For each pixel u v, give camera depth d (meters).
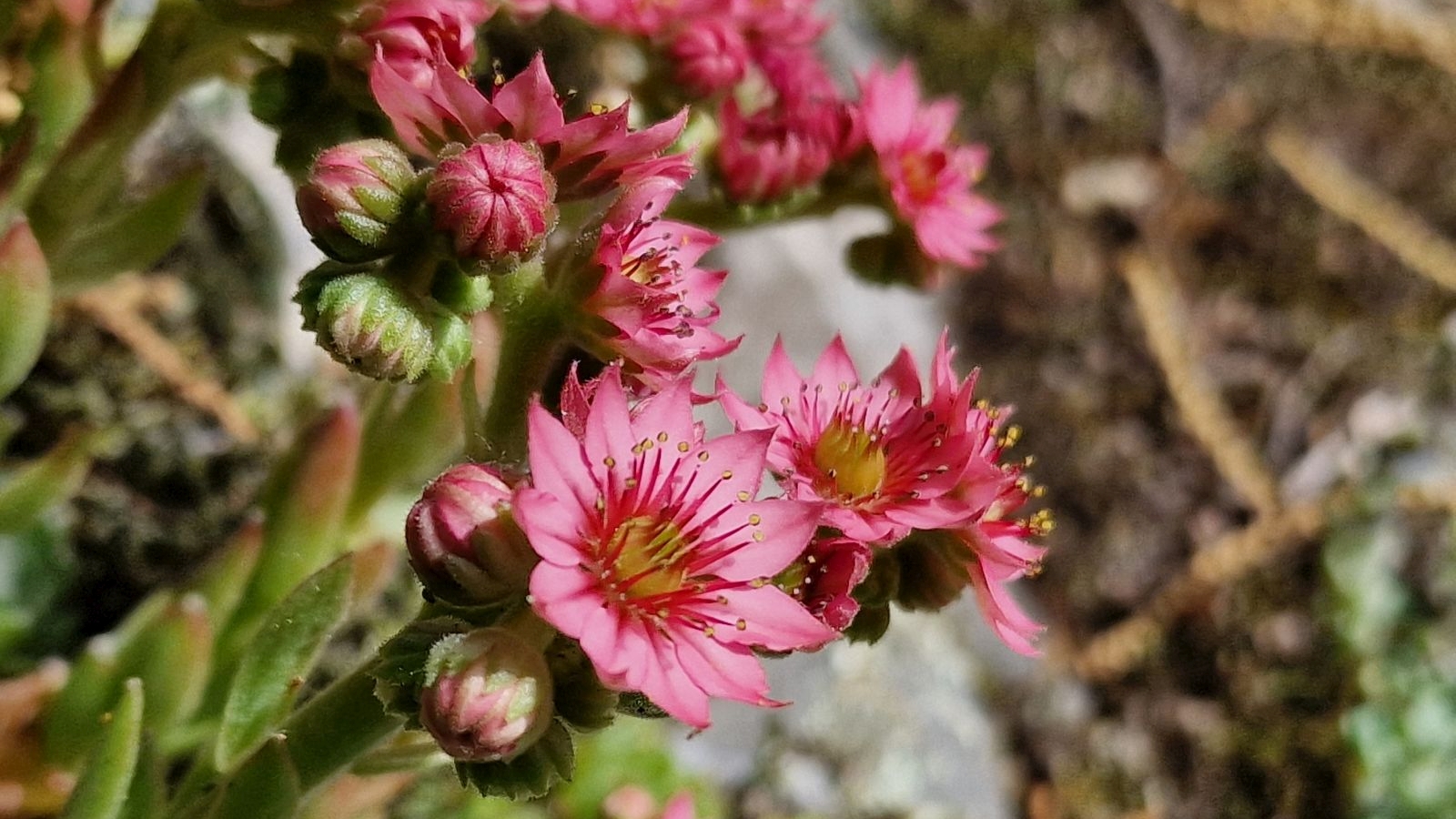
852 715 0.29
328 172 0.14
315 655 0.16
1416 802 0.30
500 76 0.16
